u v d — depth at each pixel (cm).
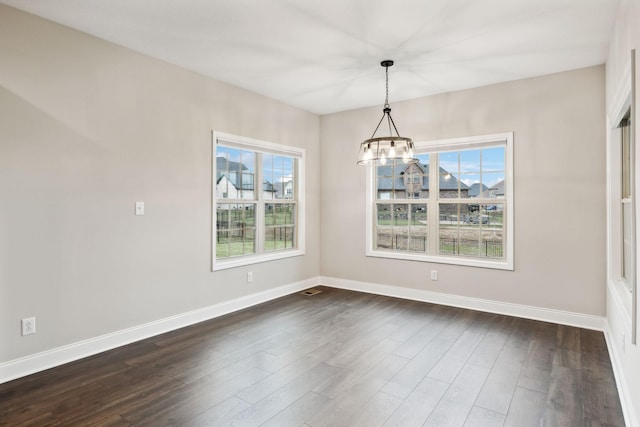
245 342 332
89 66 302
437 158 468
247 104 441
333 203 546
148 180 344
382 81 410
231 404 229
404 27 288
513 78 398
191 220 383
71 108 291
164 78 356
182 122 373
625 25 232
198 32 297
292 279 514
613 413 220
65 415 217
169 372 273
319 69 376
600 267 361
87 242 302
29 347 271
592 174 364
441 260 454
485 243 435
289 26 287
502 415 217
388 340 335
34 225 273
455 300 445
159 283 355
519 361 290
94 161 305
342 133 535
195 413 219
